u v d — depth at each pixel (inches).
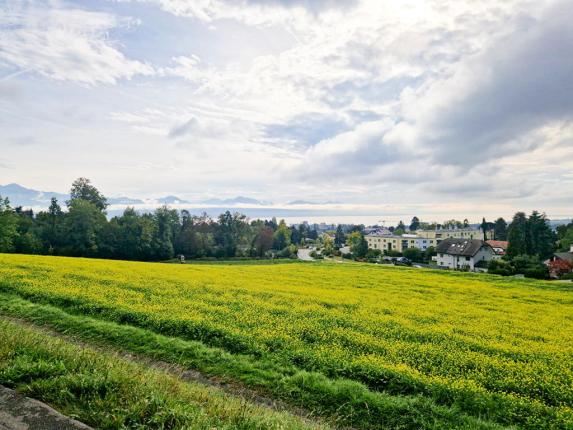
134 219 3371.1
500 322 714.8
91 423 199.0
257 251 4183.1
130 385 243.4
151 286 869.2
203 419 214.1
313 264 2073.1
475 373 428.1
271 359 426.0
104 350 438.3
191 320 539.5
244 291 886.4
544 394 390.0
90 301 629.9
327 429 266.2
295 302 780.0
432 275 1536.7
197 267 1635.1
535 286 1310.3
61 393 219.5
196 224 4377.5
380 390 373.4
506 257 2908.5
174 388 266.1
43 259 1422.2
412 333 582.9
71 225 3019.2
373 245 5876.0
